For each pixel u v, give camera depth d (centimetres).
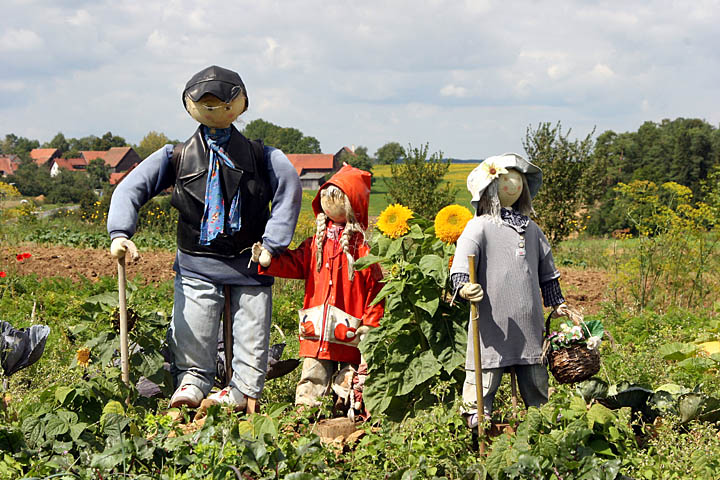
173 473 353
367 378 466
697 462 388
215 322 523
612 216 4134
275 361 582
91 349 495
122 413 404
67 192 10156
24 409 404
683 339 758
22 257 1130
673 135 7938
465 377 464
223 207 509
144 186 519
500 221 441
